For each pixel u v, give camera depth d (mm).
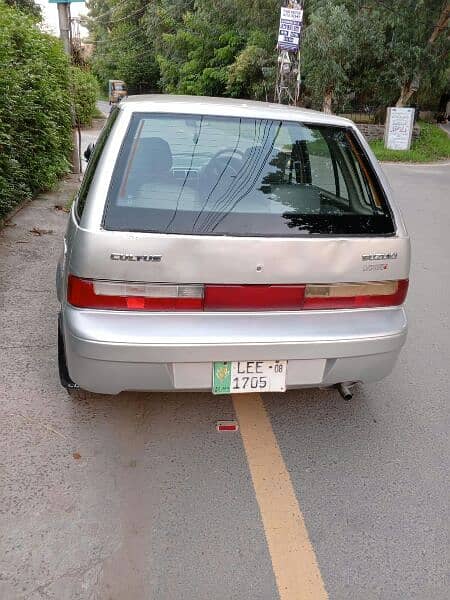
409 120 20531
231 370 2586
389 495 2643
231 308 2537
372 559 2268
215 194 2633
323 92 22578
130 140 2691
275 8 24000
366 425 3207
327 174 2926
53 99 8266
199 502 2523
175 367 2539
